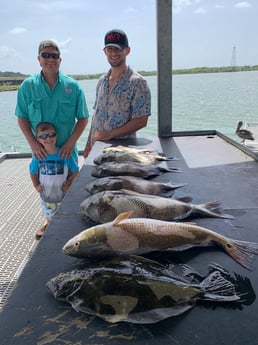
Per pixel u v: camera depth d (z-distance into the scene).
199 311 1.21
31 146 3.42
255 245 1.64
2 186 4.52
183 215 1.94
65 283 1.30
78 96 3.51
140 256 1.49
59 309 1.24
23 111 3.52
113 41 3.53
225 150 3.47
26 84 3.41
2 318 1.21
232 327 1.15
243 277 1.42
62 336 1.12
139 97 3.69
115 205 1.87
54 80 3.39
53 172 3.40
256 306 1.24
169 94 4.18
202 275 1.42
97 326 1.16
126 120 3.82
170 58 4.12
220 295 1.28
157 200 1.93
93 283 1.25
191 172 2.79
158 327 1.15
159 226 1.58
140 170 2.64
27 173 5.01
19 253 2.89
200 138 4.08
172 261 1.52
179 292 1.24
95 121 4.01
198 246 1.63
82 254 1.50
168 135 4.26
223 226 1.86
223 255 1.57
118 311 1.18
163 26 4.07
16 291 1.35
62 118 3.47
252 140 4.73
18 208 3.83
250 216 1.98
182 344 1.08
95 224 1.90
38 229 3.32
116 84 3.71
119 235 1.53
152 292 1.22
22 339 1.11
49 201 3.47
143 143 3.85
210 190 2.39
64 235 1.79
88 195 2.33
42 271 1.48
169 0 4.02
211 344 1.08
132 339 1.10
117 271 1.30
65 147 3.44
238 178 2.62
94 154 3.35
